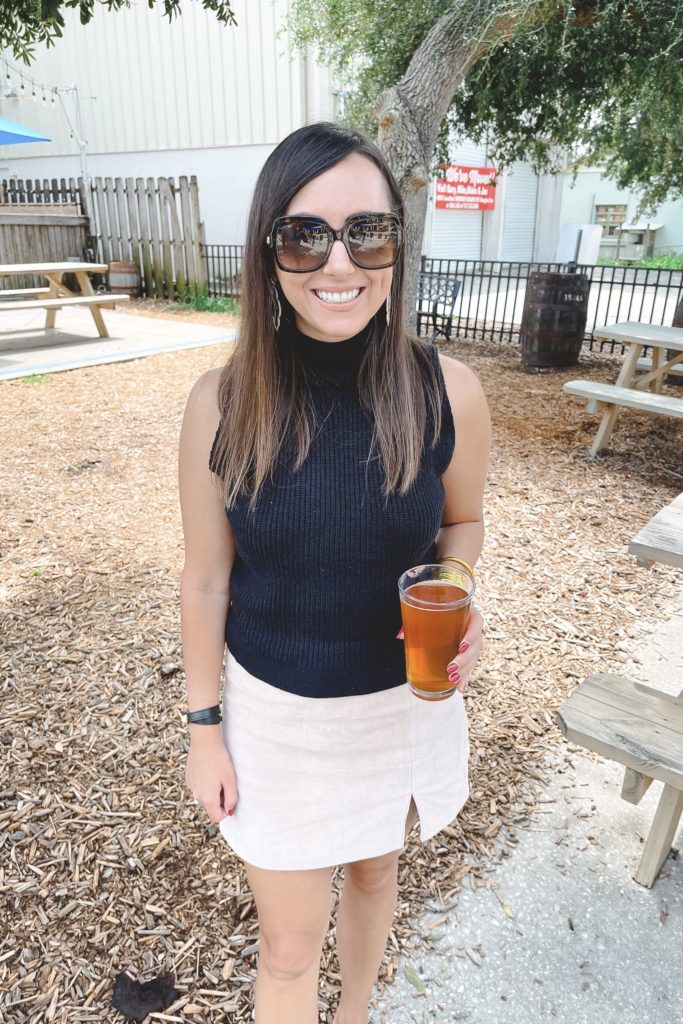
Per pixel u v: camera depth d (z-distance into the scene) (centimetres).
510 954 194
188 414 129
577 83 824
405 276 123
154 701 282
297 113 1304
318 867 130
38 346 941
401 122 629
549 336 884
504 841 228
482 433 138
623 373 663
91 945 192
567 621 347
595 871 219
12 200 1577
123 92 1534
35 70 1650
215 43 1366
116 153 1602
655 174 1028
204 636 137
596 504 487
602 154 1045
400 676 132
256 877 133
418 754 137
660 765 184
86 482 505
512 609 355
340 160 112
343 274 112
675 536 235
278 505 120
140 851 219
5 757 254
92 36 1531
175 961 188
